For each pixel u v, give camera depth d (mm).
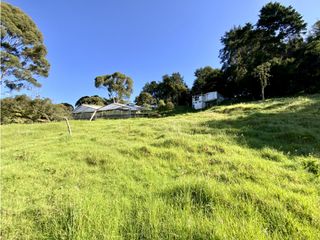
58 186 4711
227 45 47656
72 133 12812
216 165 5371
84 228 2781
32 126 17969
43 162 6730
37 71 35000
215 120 12539
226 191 3582
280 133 8250
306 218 2830
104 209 3270
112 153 7199
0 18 28594
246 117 12805
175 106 50281
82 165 6305
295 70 29531
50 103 34781
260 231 2531
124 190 4328
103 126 15844
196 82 50812
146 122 15156
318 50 27281
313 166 4746
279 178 4379
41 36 35031
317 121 9992
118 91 65250
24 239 2797
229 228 2600
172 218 2889
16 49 32562
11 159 7512
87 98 64750
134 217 3078
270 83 32219
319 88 27766
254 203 3227
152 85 62250
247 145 7250
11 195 4281
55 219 3078
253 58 39000
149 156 6723
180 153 6688
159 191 3988
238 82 37344
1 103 31125
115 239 2586
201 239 2496
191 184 3832
